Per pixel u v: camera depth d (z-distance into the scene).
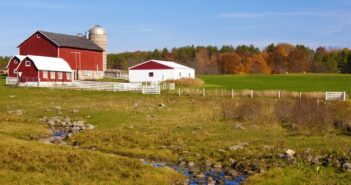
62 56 92.44
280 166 24.33
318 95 59.34
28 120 41.56
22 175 21.30
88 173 22.31
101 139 32.25
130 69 91.50
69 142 32.25
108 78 99.94
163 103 54.56
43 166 23.00
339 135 32.91
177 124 39.12
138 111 47.41
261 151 27.91
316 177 21.80
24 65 78.94
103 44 110.75
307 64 187.00
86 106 51.81
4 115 43.69
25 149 25.78
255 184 21.19
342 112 38.72
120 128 37.19
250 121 39.66
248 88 80.62
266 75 131.00
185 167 25.48
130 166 23.98
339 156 25.56
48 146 27.66
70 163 23.72
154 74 90.31
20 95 62.72
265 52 198.75
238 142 30.73
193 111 47.53
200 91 65.25
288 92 60.91
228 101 52.03
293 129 35.59
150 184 21.34
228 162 25.94
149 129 36.47
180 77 90.56
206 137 32.88
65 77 82.50
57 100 57.97
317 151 27.12
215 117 42.25
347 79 111.06
